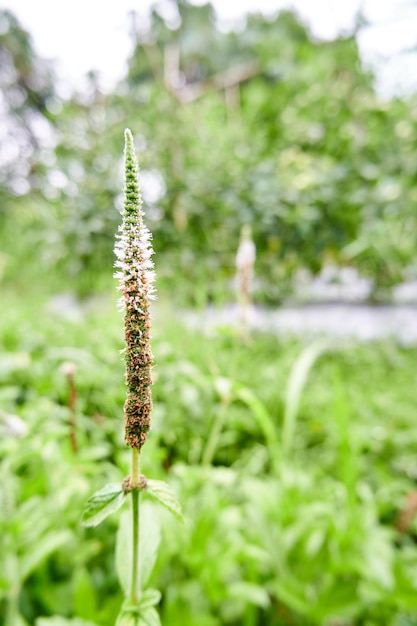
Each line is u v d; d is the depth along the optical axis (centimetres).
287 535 214
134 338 82
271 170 518
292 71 582
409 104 528
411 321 651
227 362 347
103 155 518
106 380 269
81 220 480
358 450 239
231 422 282
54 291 706
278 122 569
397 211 487
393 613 213
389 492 271
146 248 82
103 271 535
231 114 618
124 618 93
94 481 205
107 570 193
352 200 491
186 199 502
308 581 220
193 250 498
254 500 224
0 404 243
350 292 712
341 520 229
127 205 80
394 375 447
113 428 240
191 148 535
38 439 188
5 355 300
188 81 861
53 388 270
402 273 579
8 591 159
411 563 227
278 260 542
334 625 214
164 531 178
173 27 746
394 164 509
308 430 325
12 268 720
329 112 556
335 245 534
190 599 184
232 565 182
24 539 172
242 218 492
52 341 361
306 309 707
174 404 251
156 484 87
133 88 588
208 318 456
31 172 693
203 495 204
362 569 202
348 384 407
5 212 770
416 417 346
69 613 175
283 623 210
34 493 200
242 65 840
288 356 430
